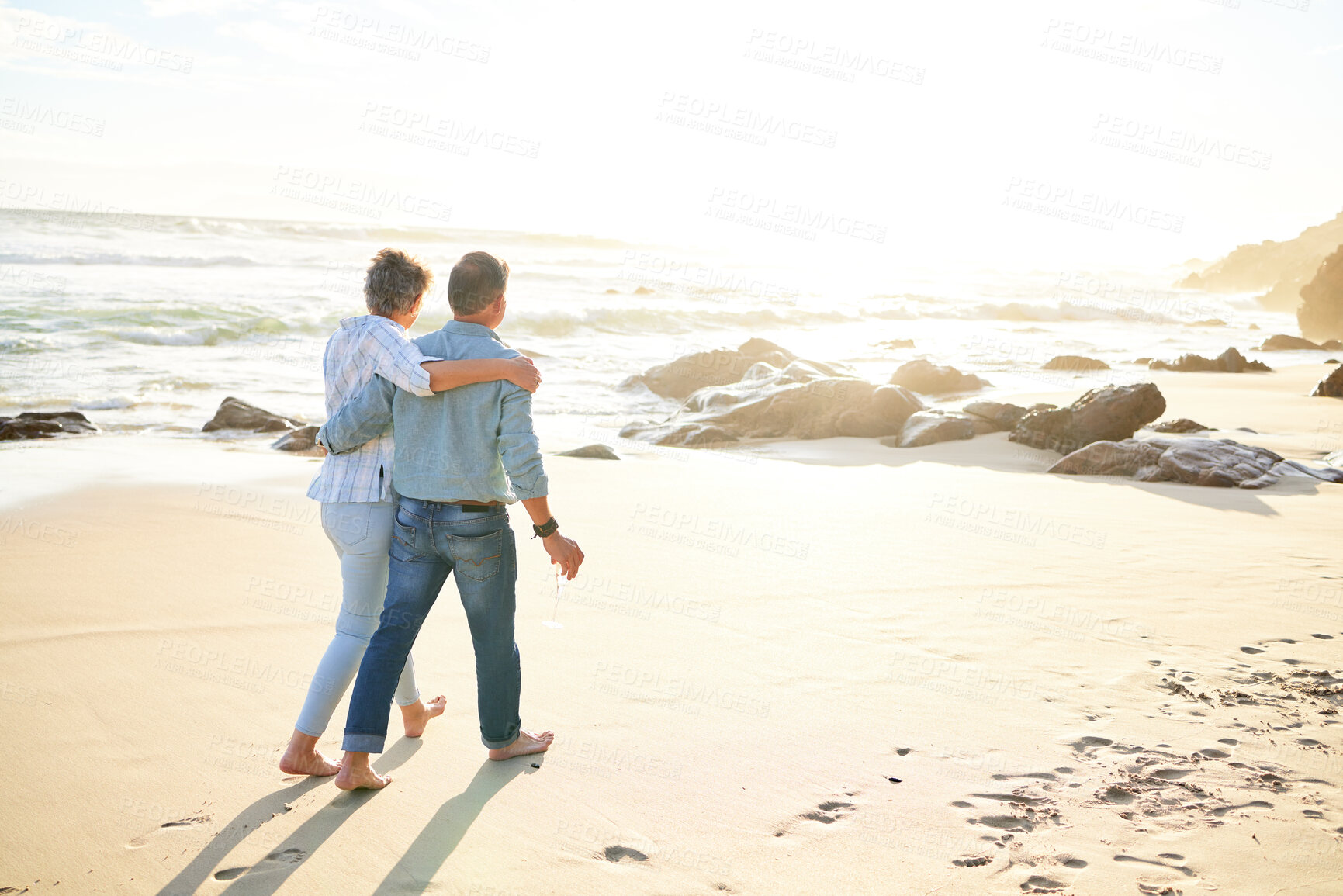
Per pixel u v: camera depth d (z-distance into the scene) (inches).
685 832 103.0
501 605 114.5
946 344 1018.1
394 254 116.8
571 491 302.0
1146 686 149.0
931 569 218.2
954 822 105.8
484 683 116.0
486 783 113.5
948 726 132.8
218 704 132.6
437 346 111.4
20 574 190.5
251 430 404.5
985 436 459.5
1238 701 142.9
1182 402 609.9
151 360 587.5
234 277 1032.8
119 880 90.1
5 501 253.4
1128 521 274.4
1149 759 122.7
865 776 117.3
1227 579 211.6
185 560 205.6
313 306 801.6
